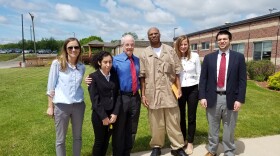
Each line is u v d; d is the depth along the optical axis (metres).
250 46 19.36
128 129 3.98
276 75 12.79
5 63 43.66
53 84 3.43
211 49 26.38
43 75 18.53
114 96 3.67
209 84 4.03
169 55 4.04
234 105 3.90
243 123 6.19
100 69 3.63
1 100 8.97
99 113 3.52
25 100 8.99
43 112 7.32
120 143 3.88
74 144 3.70
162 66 4.00
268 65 15.30
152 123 4.25
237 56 3.85
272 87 12.95
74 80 3.48
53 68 3.42
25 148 4.66
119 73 3.83
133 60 3.97
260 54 18.23
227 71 3.87
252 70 15.84
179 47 4.43
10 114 7.09
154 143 4.36
